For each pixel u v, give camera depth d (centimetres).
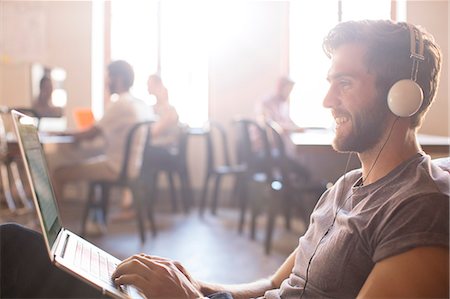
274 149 432
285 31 617
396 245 83
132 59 662
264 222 488
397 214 86
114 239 397
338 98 99
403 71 95
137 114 400
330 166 361
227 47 629
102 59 661
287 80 530
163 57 657
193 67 646
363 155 100
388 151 96
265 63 623
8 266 115
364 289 85
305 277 106
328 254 97
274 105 529
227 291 120
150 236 411
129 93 407
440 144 260
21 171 497
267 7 620
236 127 494
